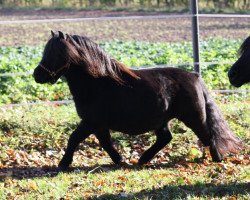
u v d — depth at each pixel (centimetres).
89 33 3819
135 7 5519
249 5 5353
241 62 1023
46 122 1483
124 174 1109
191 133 1405
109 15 4891
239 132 1438
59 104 1803
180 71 1208
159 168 1193
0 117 1509
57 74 1118
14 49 2944
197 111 1189
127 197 927
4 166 1225
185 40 3366
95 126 1159
